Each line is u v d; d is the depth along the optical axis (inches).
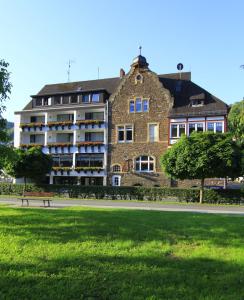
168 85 2032.5
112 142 2005.4
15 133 2278.5
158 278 245.4
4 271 253.3
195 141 1307.8
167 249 328.8
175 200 1421.0
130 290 222.2
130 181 1929.1
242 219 560.7
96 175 2016.5
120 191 1509.6
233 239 378.3
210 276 253.6
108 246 335.3
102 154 2048.5
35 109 2235.5
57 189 1626.5
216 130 1777.8
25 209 676.1
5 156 711.7
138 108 1961.1
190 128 1830.7
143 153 1919.3
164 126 1889.8
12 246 327.9
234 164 1263.5
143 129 1937.7
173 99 1897.1
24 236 374.3
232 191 1327.5
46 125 2192.4
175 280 242.4
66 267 265.3
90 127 2068.2
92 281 236.4
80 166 2090.3
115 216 551.2
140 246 340.5
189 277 249.4
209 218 566.6
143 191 1475.1
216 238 382.6
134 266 271.9
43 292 216.8
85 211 641.0
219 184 1705.2
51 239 361.1
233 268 272.7
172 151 1342.3
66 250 315.6
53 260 282.4
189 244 355.6
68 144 2112.5
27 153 1646.2
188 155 1296.8
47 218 507.5
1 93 682.2
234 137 1556.3
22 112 2258.9
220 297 213.8
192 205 1224.2
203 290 225.3
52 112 2187.5
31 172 1648.6
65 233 393.1
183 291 222.2
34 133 2255.2
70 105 2175.2
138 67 1979.6
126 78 2006.6
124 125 1983.3
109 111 2030.0
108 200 1441.9
